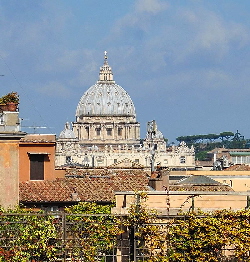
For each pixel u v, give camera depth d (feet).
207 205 407.64
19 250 379.35
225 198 407.85
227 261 378.94
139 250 381.19
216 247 375.86
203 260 374.22
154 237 375.04
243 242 374.02
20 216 389.80
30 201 516.32
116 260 388.78
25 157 540.11
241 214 377.91
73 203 522.06
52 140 553.64
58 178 556.51
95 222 385.09
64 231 380.37
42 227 381.60
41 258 382.22
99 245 383.04
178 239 376.27
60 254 382.83
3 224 382.22
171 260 373.61
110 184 558.97
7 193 445.37
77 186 543.39
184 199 407.64
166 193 408.05
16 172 447.42
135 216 378.12
